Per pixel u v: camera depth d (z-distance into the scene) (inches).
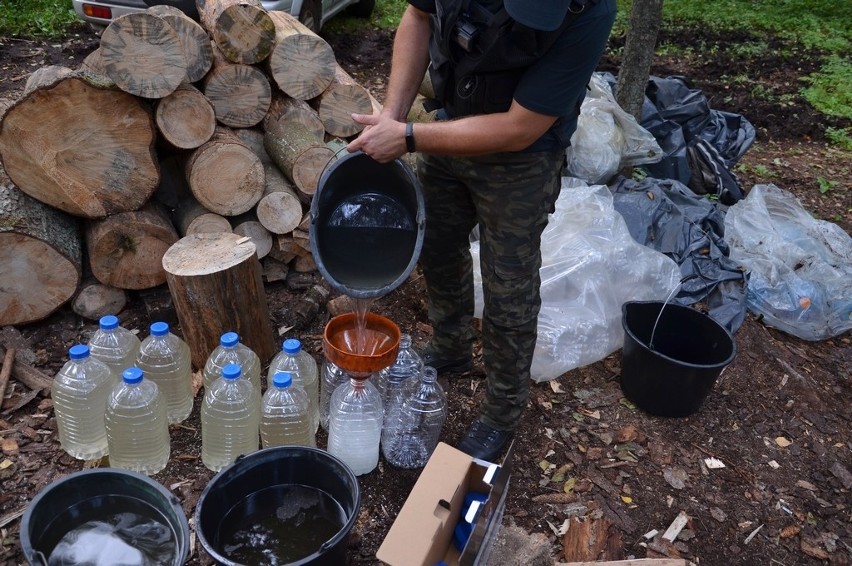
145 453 91.9
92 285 120.3
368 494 93.9
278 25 133.3
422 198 79.2
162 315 121.4
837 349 138.7
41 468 94.0
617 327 127.0
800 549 94.2
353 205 82.0
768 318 140.6
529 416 111.2
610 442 107.7
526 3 67.4
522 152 83.1
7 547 83.4
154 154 118.9
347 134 140.8
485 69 76.1
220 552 76.8
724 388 122.5
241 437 92.8
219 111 125.6
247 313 109.7
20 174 110.7
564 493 98.1
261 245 130.9
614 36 343.6
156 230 119.4
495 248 88.4
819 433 115.8
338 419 91.0
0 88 206.1
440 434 105.4
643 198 148.6
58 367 112.4
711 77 307.6
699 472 104.2
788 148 238.1
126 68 107.0
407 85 90.3
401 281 77.0
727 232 155.0
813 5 446.0
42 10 271.0
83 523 76.4
